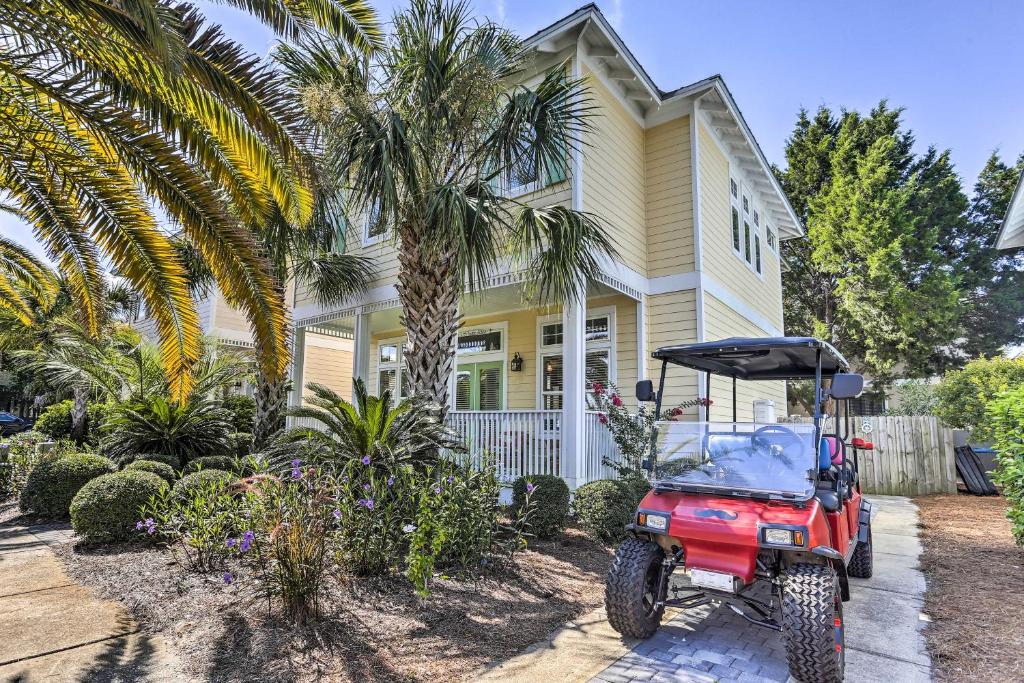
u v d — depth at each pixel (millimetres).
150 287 5457
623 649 3809
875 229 19500
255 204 6047
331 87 5953
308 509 4305
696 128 10086
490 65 6445
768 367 5734
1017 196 8844
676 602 4039
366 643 3670
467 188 6711
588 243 7027
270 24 5297
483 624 4082
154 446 9164
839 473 4551
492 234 6445
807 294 23547
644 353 9852
